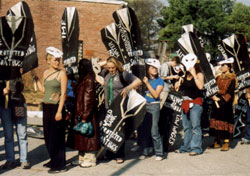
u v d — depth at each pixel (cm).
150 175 497
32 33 529
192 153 617
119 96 548
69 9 585
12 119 527
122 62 608
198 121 615
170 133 638
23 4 558
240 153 639
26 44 523
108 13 1781
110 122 551
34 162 571
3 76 511
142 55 592
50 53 508
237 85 678
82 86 516
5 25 509
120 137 546
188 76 616
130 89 538
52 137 508
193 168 536
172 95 643
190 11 4894
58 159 509
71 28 586
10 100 517
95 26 1764
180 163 566
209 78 639
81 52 1753
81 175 496
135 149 663
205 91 642
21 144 530
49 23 1698
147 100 583
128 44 602
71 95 632
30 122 980
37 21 1680
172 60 780
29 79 1298
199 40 643
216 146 684
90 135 522
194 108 612
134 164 559
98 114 541
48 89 509
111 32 614
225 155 623
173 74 778
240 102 757
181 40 654
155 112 580
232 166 548
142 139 600
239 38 716
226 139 654
